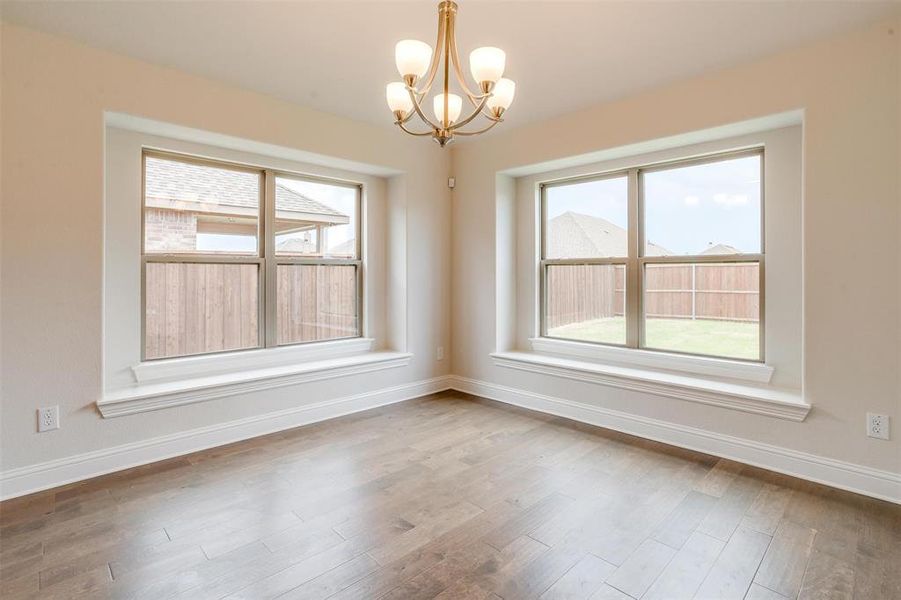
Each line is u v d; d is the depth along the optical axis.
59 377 2.63
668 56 2.76
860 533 2.15
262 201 3.81
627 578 1.84
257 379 3.41
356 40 2.60
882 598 1.72
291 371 3.62
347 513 2.34
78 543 2.07
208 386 3.18
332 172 4.16
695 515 2.32
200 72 3.01
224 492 2.56
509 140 4.21
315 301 4.15
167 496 2.51
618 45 2.63
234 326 3.67
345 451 3.15
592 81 3.11
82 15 2.36
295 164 3.90
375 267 4.54
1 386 2.46
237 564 1.92
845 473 2.58
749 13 2.31
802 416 2.70
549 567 1.91
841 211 2.56
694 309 3.51
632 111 3.38
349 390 4.02
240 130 3.26
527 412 4.05
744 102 2.88
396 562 1.94
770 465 2.84
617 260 3.93
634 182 3.80
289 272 3.97
